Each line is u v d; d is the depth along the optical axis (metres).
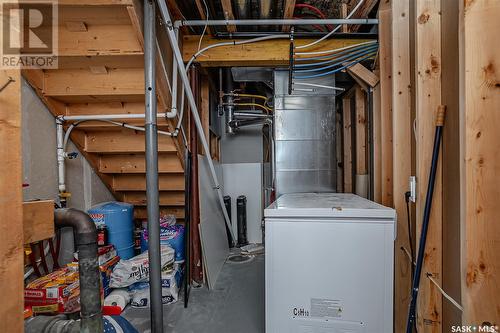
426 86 1.37
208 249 2.64
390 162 1.95
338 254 1.40
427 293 1.36
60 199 2.06
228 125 3.54
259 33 2.21
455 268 1.22
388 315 1.37
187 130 2.51
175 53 1.93
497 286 1.03
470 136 1.05
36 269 1.82
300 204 1.57
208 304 2.17
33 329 0.94
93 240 0.99
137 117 2.09
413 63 1.62
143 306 2.13
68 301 1.64
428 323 1.36
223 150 4.20
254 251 3.46
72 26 1.62
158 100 1.97
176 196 2.99
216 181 2.96
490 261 1.04
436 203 1.34
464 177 1.06
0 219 0.66
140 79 1.91
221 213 3.40
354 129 3.26
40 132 1.92
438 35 1.35
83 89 1.92
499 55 1.02
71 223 0.98
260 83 3.54
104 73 1.91
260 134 4.16
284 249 1.43
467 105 1.05
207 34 2.28
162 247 2.38
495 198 1.04
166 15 1.72
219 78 3.32
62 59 1.74
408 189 1.65
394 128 1.68
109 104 2.13
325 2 2.43
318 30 2.66
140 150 2.42
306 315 1.42
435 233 1.35
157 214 1.67
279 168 2.85
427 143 1.38
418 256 1.35
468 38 1.04
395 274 1.66
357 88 2.95
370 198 2.31
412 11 1.63
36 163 1.88
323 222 1.41
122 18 1.59
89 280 0.97
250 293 2.36
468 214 1.05
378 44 2.06
